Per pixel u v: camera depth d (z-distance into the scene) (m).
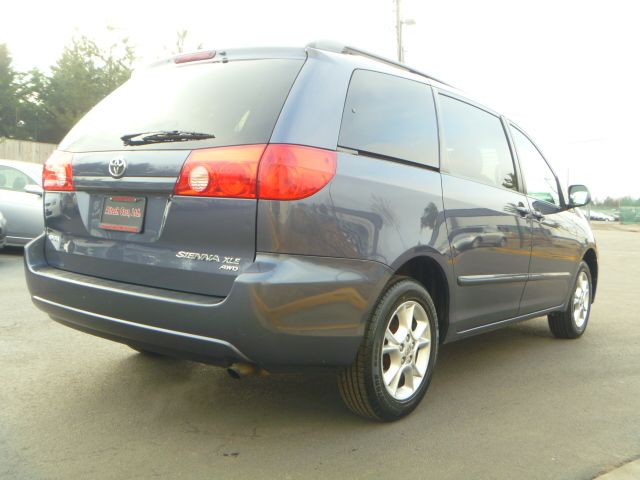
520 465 2.81
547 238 4.64
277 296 2.60
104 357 4.22
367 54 3.43
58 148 3.46
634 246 21.00
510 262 4.13
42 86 42.53
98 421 3.16
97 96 34.59
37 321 5.12
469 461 2.84
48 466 2.65
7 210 8.73
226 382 3.81
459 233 3.55
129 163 2.97
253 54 3.12
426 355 3.40
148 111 3.18
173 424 3.15
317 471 2.69
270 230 2.63
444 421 3.33
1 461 2.68
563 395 3.86
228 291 2.67
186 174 2.78
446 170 3.61
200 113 2.96
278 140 2.67
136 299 2.80
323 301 2.73
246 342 2.62
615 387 4.06
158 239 2.88
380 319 3.02
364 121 3.08
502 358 4.72
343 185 2.84
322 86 2.92
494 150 4.25
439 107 3.73
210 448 2.88
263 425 3.18
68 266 3.25
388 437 3.08
